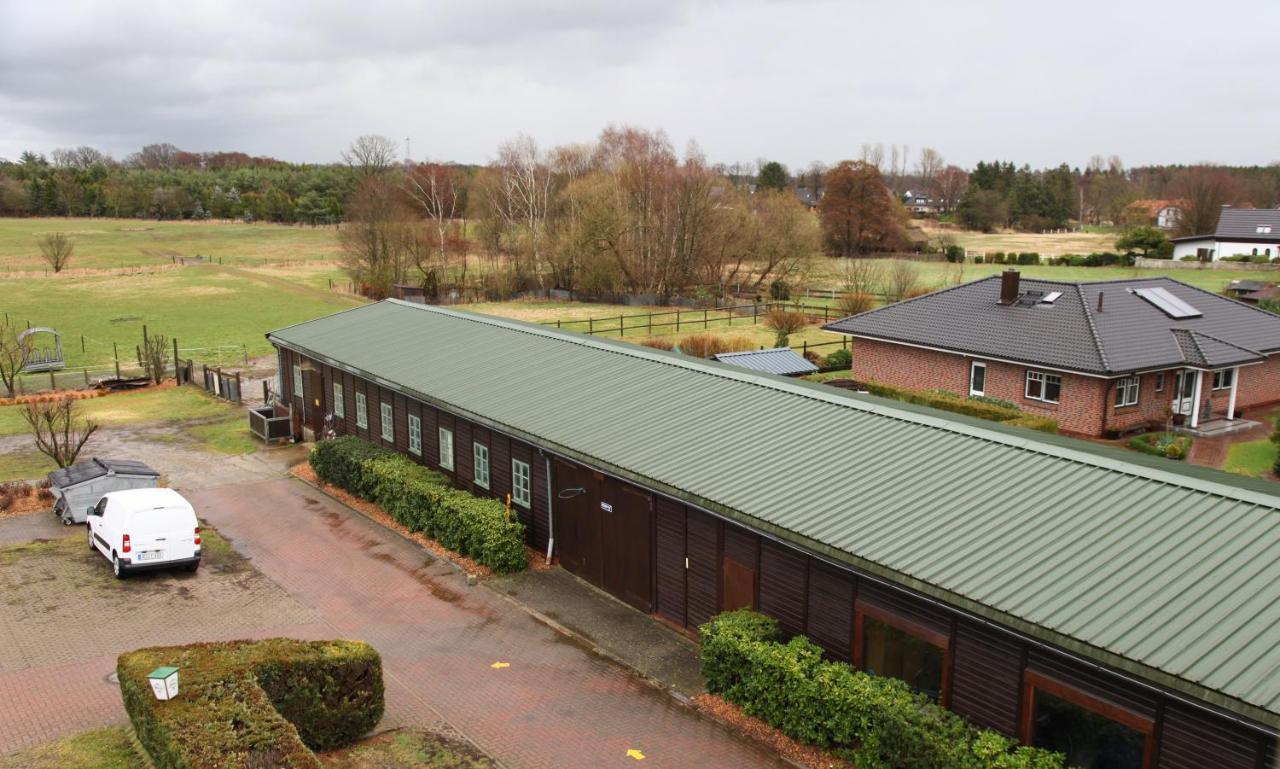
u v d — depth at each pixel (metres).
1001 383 32.88
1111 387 29.78
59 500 22.42
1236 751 8.59
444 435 23.05
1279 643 8.73
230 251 109.69
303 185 159.38
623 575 17.14
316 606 17.22
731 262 81.94
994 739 10.26
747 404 18.00
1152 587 9.97
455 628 16.17
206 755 9.35
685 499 14.50
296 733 9.97
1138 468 12.55
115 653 14.97
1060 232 139.38
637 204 75.81
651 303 71.56
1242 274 74.38
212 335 56.19
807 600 13.14
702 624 15.10
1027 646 10.34
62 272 83.56
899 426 15.55
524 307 68.75
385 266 73.69
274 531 21.70
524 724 12.81
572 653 15.12
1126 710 9.45
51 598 17.25
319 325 32.94
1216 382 32.78
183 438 31.28
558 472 18.72
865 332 37.50
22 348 44.09
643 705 13.36
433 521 20.55
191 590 17.91
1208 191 102.50
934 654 11.45
